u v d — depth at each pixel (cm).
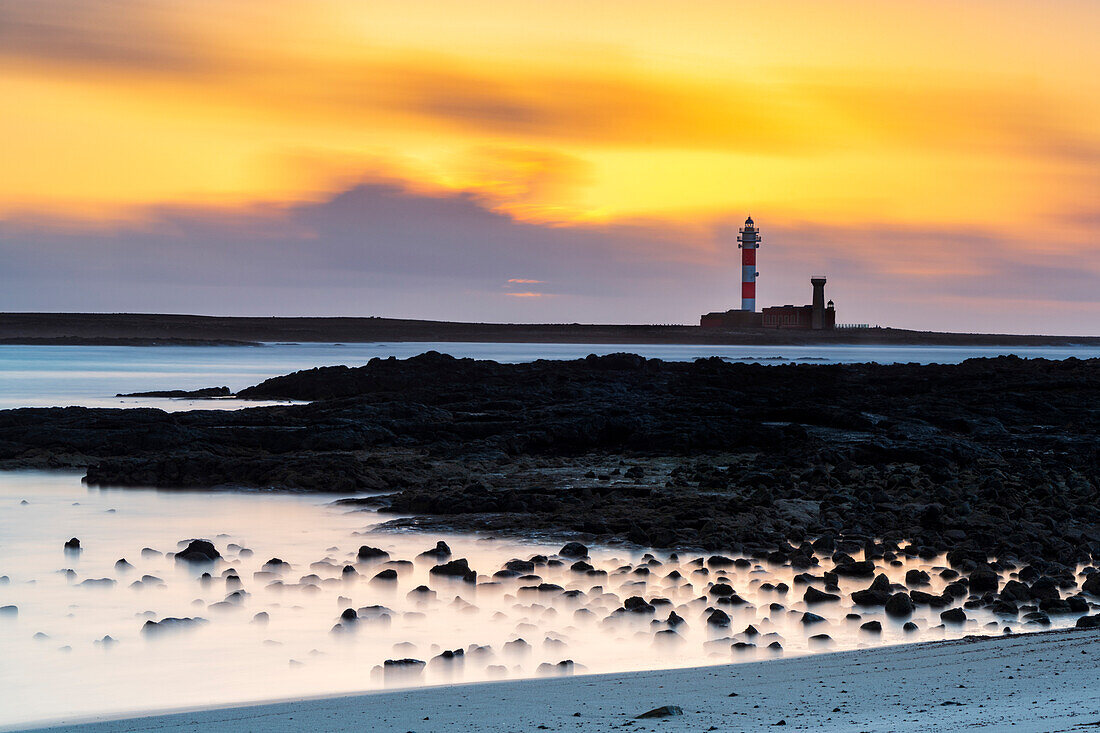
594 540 3256
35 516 3797
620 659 2062
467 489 3934
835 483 4047
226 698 1873
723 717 1388
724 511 3547
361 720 1501
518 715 1477
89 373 15925
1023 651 1836
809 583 2708
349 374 9550
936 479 4175
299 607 2527
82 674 2039
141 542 3334
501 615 2409
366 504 3953
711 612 2419
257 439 5294
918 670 1705
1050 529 3350
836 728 1270
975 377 7431
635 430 5303
